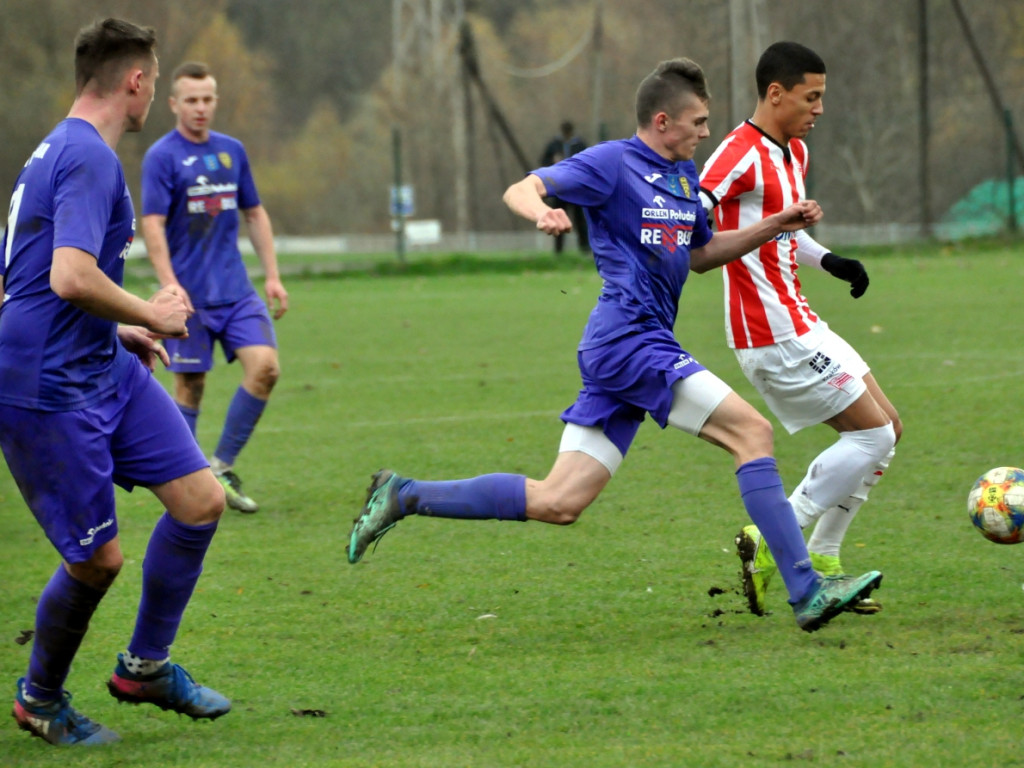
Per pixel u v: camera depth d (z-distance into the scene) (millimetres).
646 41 167125
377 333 52812
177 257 24734
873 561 18688
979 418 29562
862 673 13828
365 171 179125
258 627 16672
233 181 25078
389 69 192250
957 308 52281
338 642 15969
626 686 13789
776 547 14797
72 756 12445
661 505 22984
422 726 12844
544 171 15148
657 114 15539
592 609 17078
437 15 160125
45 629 12711
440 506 15648
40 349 12211
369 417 33469
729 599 17344
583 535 21047
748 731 12203
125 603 18031
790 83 17172
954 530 20281
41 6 146125
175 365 25000
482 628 16422
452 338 50375
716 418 14945
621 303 15312
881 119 134250
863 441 17109
